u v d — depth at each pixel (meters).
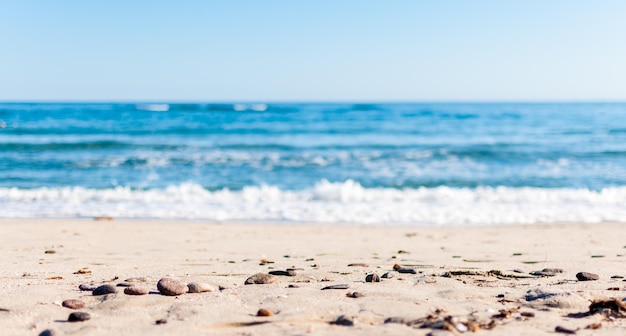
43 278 4.46
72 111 71.44
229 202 12.32
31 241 7.28
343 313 3.14
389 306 3.29
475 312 3.16
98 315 3.15
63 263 5.39
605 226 9.41
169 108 100.56
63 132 32.41
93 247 6.81
